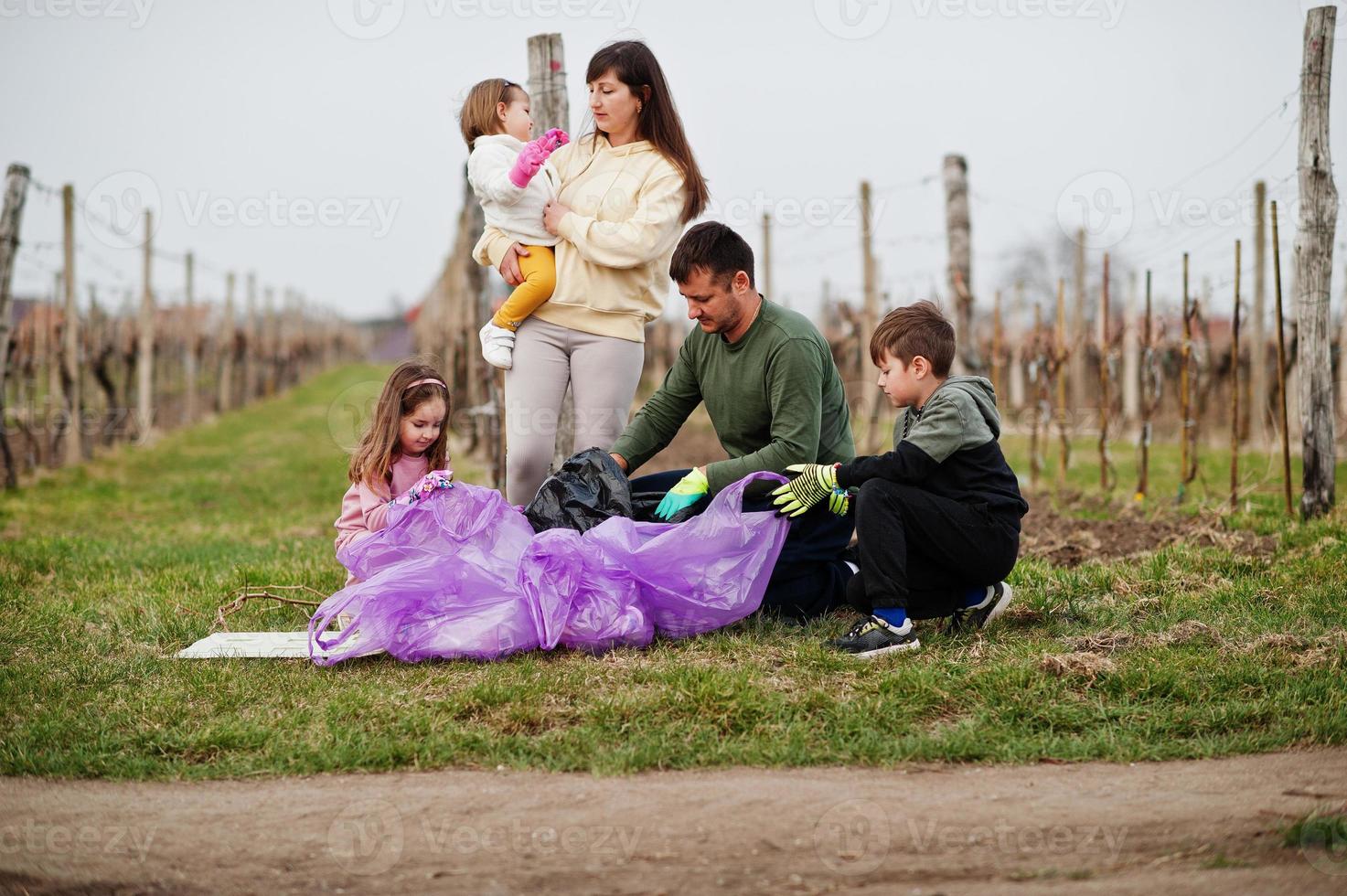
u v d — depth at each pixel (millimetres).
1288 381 14016
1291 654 4457
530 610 4645
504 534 4852
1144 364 9328
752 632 4898
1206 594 5445
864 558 4625
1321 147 7211
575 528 4953
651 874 2875
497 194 5152
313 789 3508
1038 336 11375
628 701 4004
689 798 3357
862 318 12531
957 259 11266
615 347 5332
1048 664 4270
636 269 5277
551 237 5277
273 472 14398
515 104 5469
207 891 2848
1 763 3688
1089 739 3771
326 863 2984
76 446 14602
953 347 4773
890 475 4602
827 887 2785
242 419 25031
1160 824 3104
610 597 4664
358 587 4613
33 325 13664
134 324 18328
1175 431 16328
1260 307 13828
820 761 3666
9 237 11469
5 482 11820
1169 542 6832
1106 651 4586
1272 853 2885
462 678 4391
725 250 4828
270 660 4738
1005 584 4949
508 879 2871
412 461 5168
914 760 3672
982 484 4664
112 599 5918
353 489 5102
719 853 2986
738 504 4840
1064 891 2713
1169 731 3857
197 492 12234
